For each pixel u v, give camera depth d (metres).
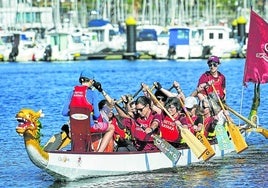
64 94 73.88
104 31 154.25
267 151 37.56
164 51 142.75
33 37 146.12
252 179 31.17
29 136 28.83
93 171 30.69
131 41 142.75
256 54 40.06
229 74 98.50
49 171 29.75
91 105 30.09
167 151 32.06
